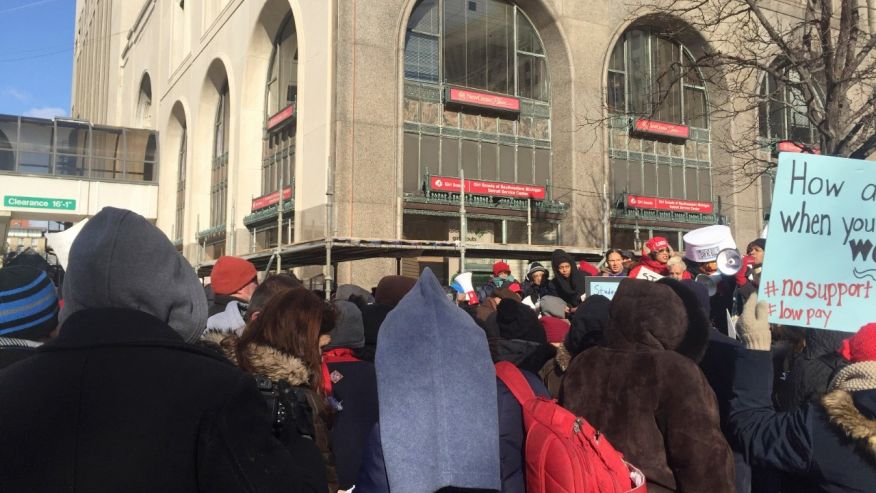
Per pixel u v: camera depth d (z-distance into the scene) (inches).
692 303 125.5
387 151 738.2
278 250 674.2
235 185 972.6
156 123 1419.8
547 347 148.0
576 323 149.7
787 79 355.3
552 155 868.0
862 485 91.7
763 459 103.2
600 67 874.1
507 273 452.8
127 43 1738.4
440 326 93.0
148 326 65.3
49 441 57.6
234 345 110.0
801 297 114.7
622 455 107.0
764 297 115.0
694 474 101.4
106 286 65.9
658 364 109.7
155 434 58.0
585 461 91.7
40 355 63.2
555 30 855.7
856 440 91.9
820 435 96.0
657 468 106.2
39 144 1293.1
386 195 733.3
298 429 86.3
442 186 772.6
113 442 57.1
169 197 1355.8
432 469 86.2
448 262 794.2
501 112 837.2
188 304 72.0
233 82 1002.1
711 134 958.4
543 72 878.4
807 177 117.0
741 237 928.9
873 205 116.9
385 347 94.3
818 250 115.4
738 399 111.9
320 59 762.2
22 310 103.8
